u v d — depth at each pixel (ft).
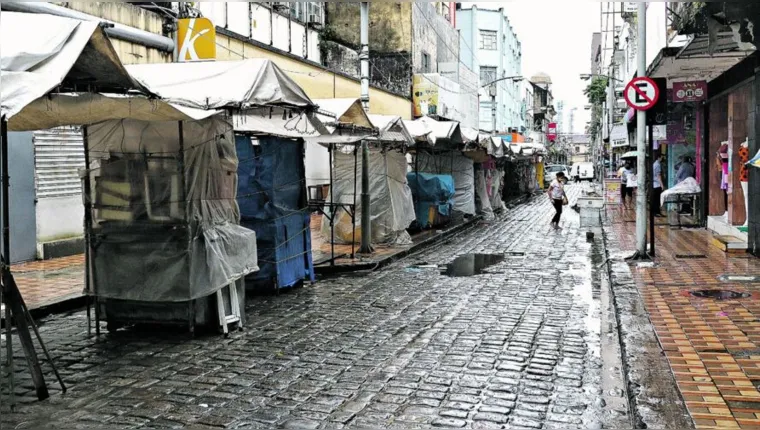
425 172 66.49
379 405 17.13
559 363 20.70
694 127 66.13
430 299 31.24
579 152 451.53
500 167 94.89
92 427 15.84
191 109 23.16
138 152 24.18
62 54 16.51
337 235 49.85
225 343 23.47
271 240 32.37
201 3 50.65
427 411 16.69
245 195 32.01
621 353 21.50
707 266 35.99
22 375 19.89
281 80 26.61
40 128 23.41
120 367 20.66
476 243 55.21
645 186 39.42
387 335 24.38
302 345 23.12
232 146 26.71
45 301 29.32
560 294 32.27
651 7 59.72
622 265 37.45
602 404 17.16
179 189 23.82
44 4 35.58
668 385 17.17
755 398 16.15
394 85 100.42
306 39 72.64
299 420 16.16
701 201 57.62
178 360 21.38
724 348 20.40
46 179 40.96
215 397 17.85
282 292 33.42
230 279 24.76
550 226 69.92
